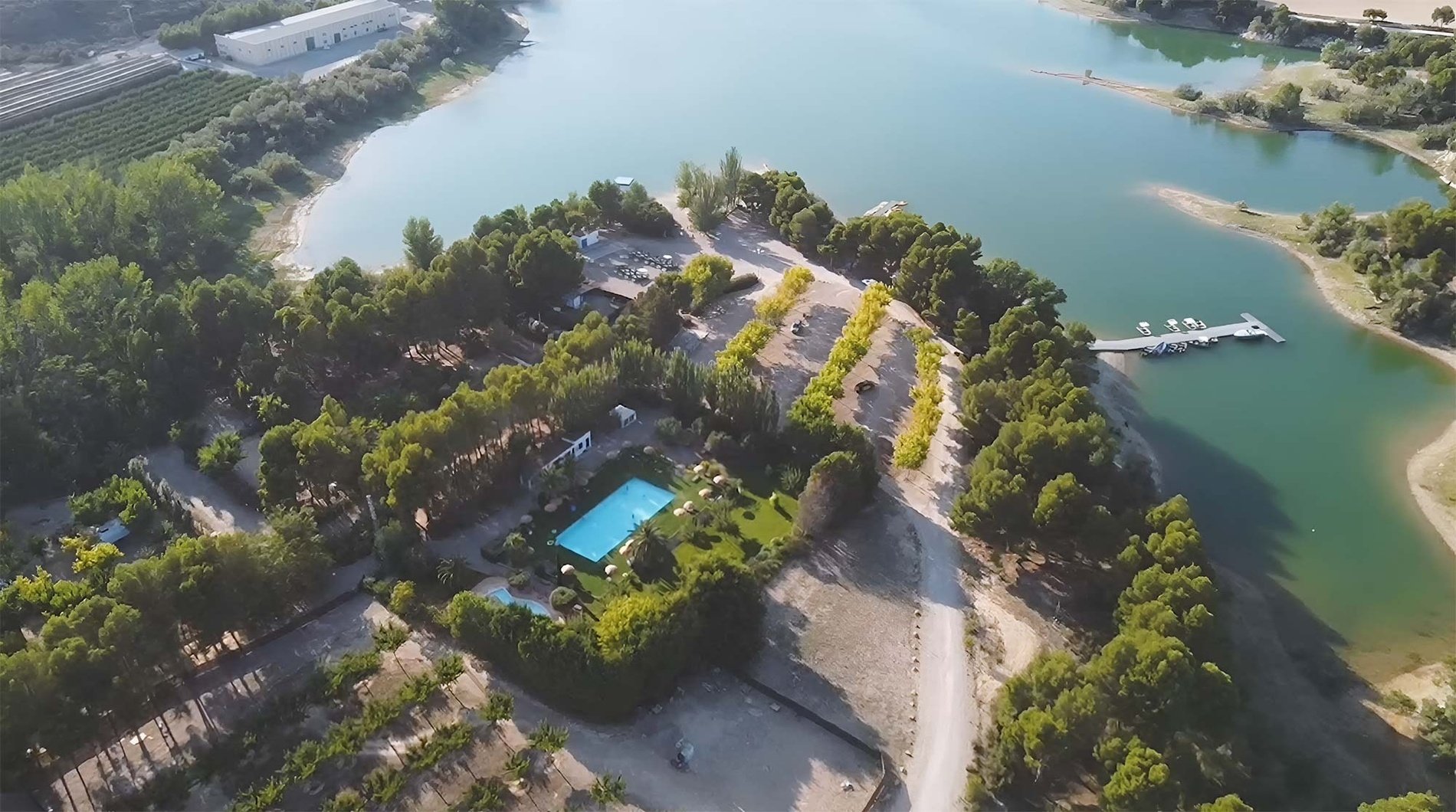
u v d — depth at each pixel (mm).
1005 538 141750
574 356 163750
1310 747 115375
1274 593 140375
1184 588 117250
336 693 113875
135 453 157000
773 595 132250
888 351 189500
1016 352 168625
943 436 166500
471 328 185875
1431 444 172125
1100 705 105438
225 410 168250
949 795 107125
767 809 104875
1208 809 93375
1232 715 108625
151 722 112062
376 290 179875
